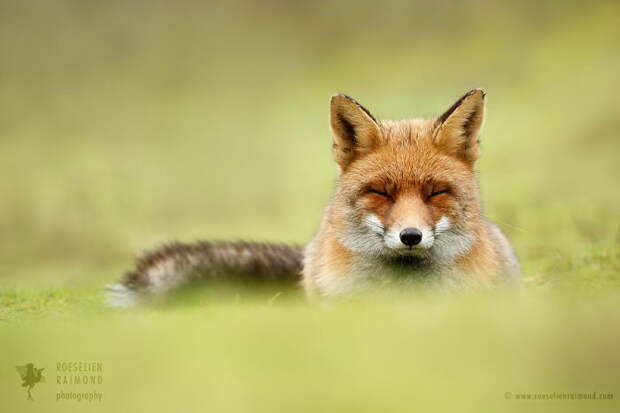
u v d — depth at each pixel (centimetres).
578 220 1441
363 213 798
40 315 880
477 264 809
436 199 792
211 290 961
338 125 830
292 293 973
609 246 1103
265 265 995
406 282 808
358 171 812
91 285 1127
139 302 934
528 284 1002
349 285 805
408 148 809
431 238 766
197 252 987
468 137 828
